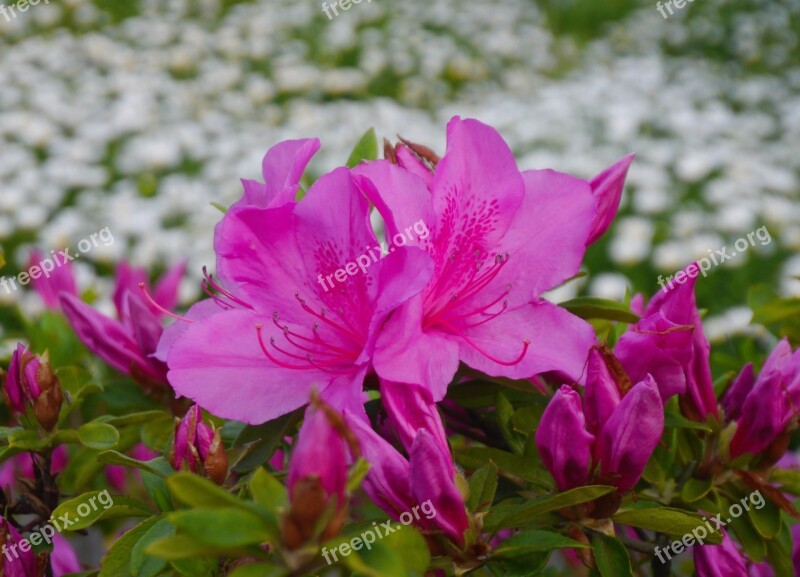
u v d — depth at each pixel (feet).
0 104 5.99
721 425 1.29
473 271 1.18
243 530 0.97
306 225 1.15
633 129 5.29
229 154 5.34
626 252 4.29
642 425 1.12
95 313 1.48
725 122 5.48
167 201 4.86
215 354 1.15
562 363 1.13
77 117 5.79
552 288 1.17
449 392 1.24
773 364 1.29
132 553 1.13
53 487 1.37
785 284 4.13
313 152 1.14
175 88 6.23
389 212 1.08
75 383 1.49
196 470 1.16
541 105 5.84
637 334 1.18
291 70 6.47
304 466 0.97
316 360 1.16
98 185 5.26
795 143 5.48
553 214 1.18
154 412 1.38
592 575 1.18
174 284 1.77
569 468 1.13
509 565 1.12
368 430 1.08
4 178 5.28
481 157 1.18
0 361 1.65
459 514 1.10
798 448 3.13
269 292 1.16
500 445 1.33
